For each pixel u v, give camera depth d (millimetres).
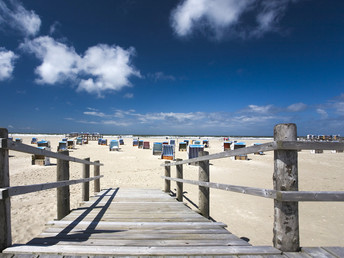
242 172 10820
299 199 1712
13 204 5230
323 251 1763
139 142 24906
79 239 2168
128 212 3486
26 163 12484
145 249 1839
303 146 1722
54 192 6445
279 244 1805
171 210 3645
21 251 1750
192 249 1835
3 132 1766
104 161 14000
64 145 19219
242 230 4141
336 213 5168
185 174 10070
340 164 13875
